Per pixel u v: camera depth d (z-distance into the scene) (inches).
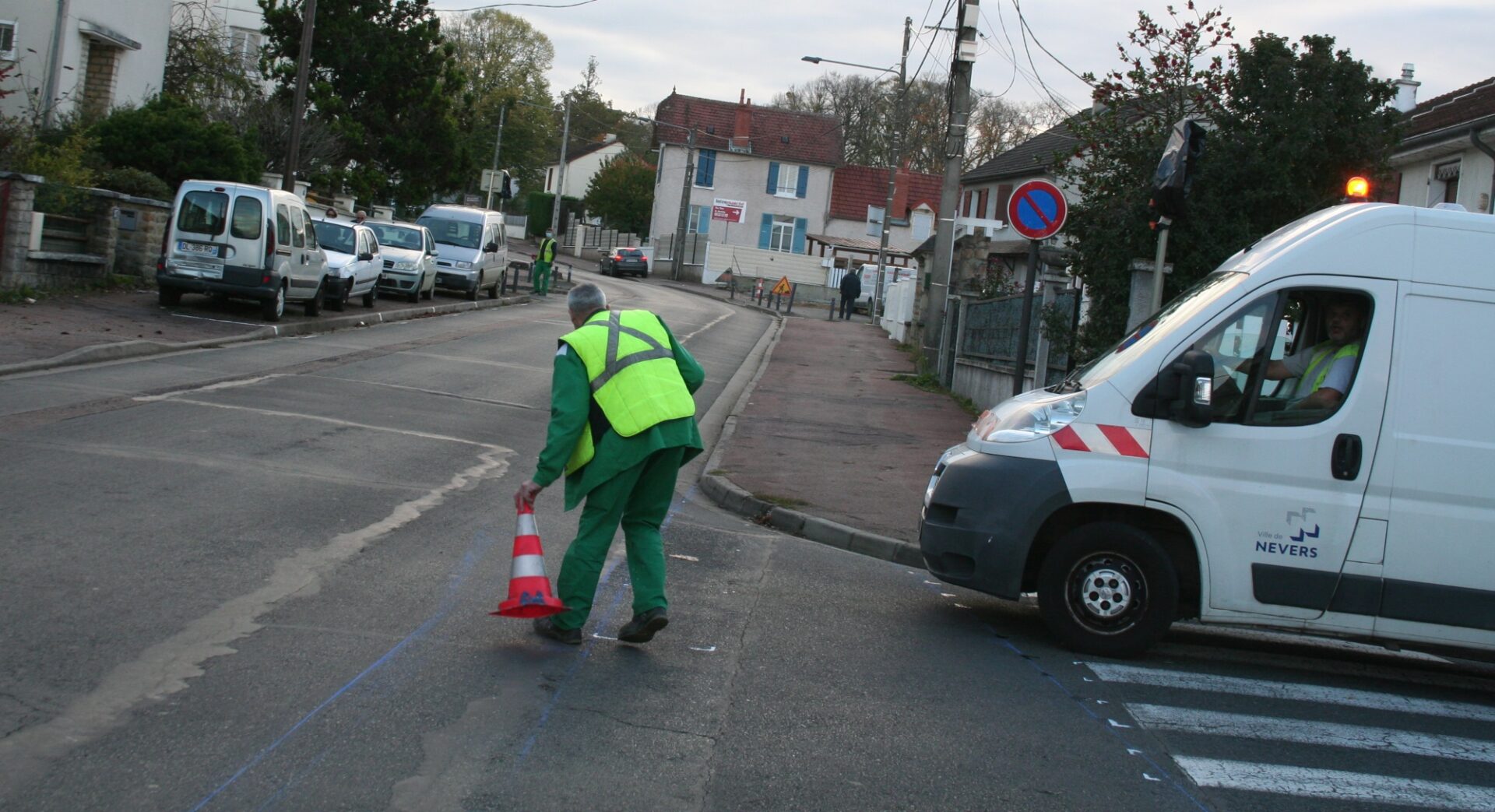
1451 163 862.5
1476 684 291.1
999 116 3068.4
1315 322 279.7
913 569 373.7
